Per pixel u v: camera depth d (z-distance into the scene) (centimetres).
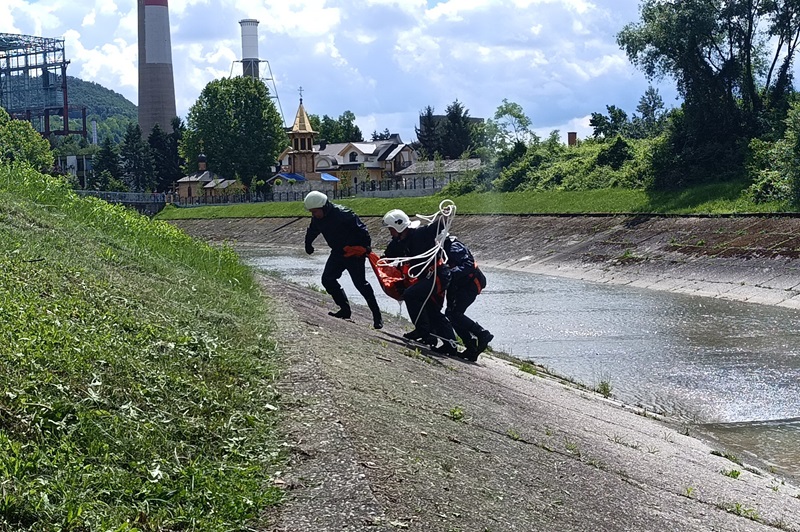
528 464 751
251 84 11331
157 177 12456
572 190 5869
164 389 679
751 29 5250
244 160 11112
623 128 9881
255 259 5228
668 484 821
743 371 1677
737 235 3591
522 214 5297
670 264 3575
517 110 8519
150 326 842
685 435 1166
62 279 942
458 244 1388
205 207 9394
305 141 11356
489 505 605
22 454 511
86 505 477
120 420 596
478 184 7275
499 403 1027
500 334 2194
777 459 1101
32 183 1638
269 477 571
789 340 2056
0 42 16050
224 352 829
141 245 1530
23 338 682
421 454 675
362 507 535
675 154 5175
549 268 4184
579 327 2302
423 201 6900
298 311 1352
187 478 542
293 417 694
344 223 1371
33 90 16462
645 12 5338
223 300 1177
